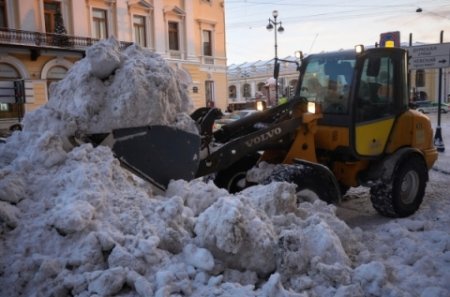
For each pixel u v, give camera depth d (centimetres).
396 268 385
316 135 598
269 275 325
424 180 627
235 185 598
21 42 2192
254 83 6175
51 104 438
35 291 271
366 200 717
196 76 3178
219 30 3344
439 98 1342
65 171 359
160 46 2936
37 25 2291
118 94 409
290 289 306
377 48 591
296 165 512
